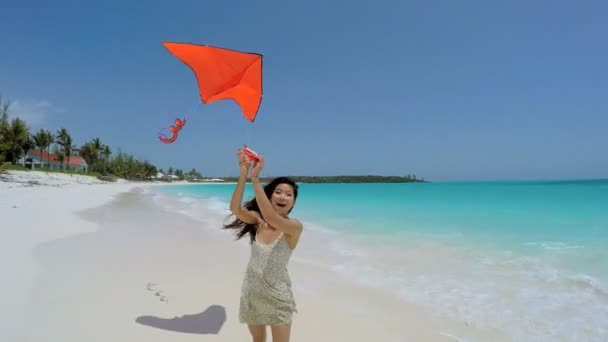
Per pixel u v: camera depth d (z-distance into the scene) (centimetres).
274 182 348
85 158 9312
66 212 1531
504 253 878
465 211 1892
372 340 440
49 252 779
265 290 318
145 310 489
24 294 521
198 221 1495
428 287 631
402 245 991
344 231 1247
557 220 1479
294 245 330
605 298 565
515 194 3622
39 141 6519
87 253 788
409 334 456
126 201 2572
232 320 468
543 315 509
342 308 538
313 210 2052
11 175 4294
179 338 415
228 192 4878
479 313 519
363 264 787
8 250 768
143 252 830
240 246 953
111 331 425
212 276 659
